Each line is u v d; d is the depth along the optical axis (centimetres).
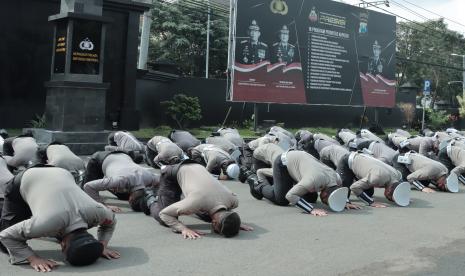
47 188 456
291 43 2156
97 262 473
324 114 2642
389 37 2577
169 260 487
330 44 2303
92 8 1373
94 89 1388
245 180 994
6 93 1586
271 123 2252
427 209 785
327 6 2284
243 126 2289
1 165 585
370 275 461
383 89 2567
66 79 1339
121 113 1789
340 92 2358
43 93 1658
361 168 798
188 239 562
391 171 799
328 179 722
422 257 522
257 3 2034
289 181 757
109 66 1772
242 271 461
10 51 1588
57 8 1662
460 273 473
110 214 482
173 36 3375
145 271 453
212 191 573
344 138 1445
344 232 618
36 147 846
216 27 3475
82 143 1352
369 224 665
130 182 671
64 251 454
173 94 2073
